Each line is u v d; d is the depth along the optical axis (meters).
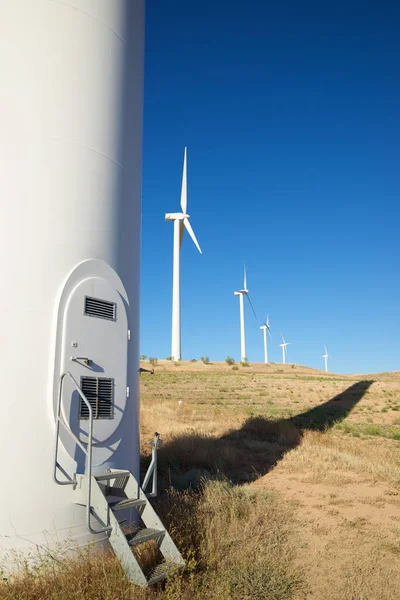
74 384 6.37
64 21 7.59
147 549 6.33
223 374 71.81
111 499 6.96
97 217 7.50
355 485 12.27
